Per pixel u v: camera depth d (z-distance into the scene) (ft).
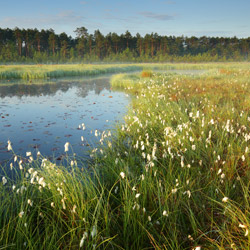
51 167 12.28
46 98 46.34
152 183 11.51
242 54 388.78
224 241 8.56
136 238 8.94
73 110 35.24
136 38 346.54
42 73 93.97
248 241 7.52
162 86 47.93
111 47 328.90
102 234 9.32
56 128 25.95
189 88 46.68
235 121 22.39
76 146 20.47
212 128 19.53
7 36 296.30
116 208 11.03
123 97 46.91
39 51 285.02
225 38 391.24
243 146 15.46
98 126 26.63
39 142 21.49
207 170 13.67
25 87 62.95
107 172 14.02
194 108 26.84
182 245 8.80
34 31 294.25
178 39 362.94
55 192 10.84
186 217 10.21
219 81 56.13
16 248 8.30
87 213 9.59
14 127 26.32
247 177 12.23
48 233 9.42
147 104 31.65
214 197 11.01
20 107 37.60
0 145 20.77
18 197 11.10
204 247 8.40
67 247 8.73
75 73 108.47
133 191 10.26
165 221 9.36
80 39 309.63
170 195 10.64
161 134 20.36
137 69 159.84
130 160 15.48
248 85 46.06
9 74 88.53
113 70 135.74
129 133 21.66
